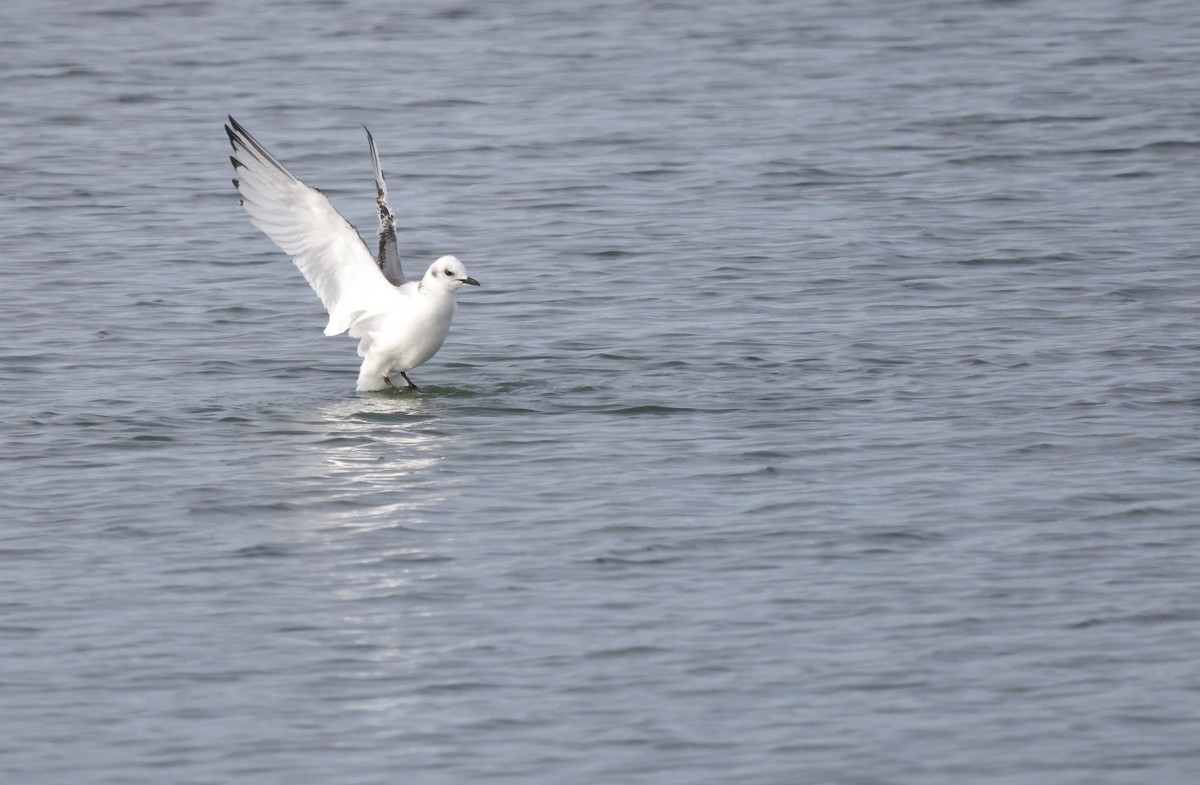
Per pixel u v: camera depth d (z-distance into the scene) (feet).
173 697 37.78
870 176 89.81
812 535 45.73
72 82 111.65
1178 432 53.16
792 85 108.68
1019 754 35.04
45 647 40.04
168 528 46.96
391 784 34.35
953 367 60.75
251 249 79.87
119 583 43.47
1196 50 113.60
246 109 105.19
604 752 35.29
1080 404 56.08
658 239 79.61
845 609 41.37
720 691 37.63
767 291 71.41
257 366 63.10
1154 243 76.79
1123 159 91.56
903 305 68.90
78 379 61.16
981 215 82.33
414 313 57.36
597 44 119.85
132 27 126.62
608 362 62.64
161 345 65.62
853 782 34.17
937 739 35.63
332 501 48.78
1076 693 37.35
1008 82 107.65
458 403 58.08
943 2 129.18
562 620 41.01
